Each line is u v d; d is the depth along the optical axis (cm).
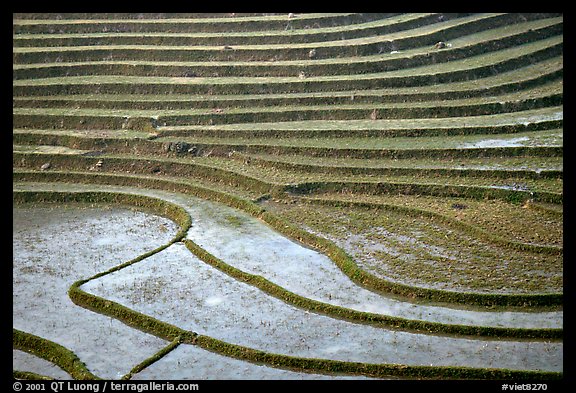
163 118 5706
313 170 5003
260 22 7081
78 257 4134
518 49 6731
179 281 3834
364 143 5284
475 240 4112
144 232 4459
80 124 5759
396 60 6372
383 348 3203
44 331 3419
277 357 3138
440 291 3572
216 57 6594
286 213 4547
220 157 5306
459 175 4816
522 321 3356
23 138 5609
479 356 3123
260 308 3566
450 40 6869
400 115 5691
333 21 7094
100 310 3594
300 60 6525
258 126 5606
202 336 3303
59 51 6650
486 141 5197
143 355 3225
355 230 4297
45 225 4569
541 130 5381
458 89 5941
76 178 5184
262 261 4009
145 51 6644
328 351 3195
